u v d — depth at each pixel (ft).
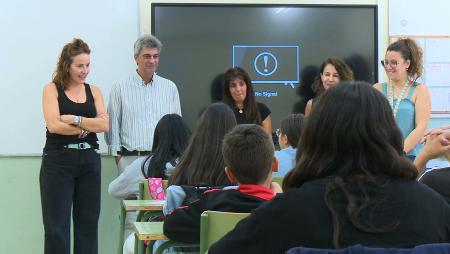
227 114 8.74
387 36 18.10
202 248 6.74
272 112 17.63
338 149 4.45
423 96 13.80
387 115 4.51
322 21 17.84
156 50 16.05
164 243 8.02
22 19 16.34
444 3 18.25
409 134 13.65
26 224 16.37
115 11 16.83
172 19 17.19
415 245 4.15
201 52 17.34
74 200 14.28
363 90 4.55
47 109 13.82
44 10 16.46
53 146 13.82
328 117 4.50
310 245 4.19
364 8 17.95
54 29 16.51
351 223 4.17
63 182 13.80
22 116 16.34
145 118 16.22
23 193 16.34
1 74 16.21
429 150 6.32
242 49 17.54
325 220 4.21
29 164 16.39
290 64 17.72
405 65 13.88
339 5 17.87
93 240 14.34
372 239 4.14
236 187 7.30
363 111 4.46
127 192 11.75
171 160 11.11
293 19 17.74
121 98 16.17
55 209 13.75
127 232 13.65
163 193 10.53
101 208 16.74
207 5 17.37
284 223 4.26
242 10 17.54
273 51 17.66
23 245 16.35
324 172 4.44
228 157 6.95
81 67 14.03
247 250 4.38
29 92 16.38
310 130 4.56
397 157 4.42
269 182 7.07
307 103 17.24
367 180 4.33
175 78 17.24
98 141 15.83
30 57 16.38
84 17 16.66
